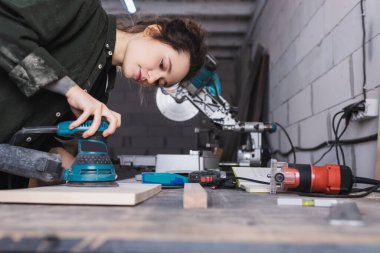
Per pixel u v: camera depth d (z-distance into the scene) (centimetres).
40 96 102
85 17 107
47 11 93
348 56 162
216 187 120
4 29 86
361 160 147
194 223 48
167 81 128
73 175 93
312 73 217
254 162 201
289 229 44
